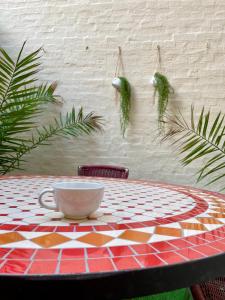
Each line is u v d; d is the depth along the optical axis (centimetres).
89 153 291
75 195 71
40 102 275
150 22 276
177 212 84
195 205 95
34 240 60
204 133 199
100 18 287
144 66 279
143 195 111
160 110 273
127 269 49
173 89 273
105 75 287
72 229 67
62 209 73
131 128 282
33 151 301
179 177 272
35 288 46
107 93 286
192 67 270
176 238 63
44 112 297
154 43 276
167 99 273
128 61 282
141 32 279
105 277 47
